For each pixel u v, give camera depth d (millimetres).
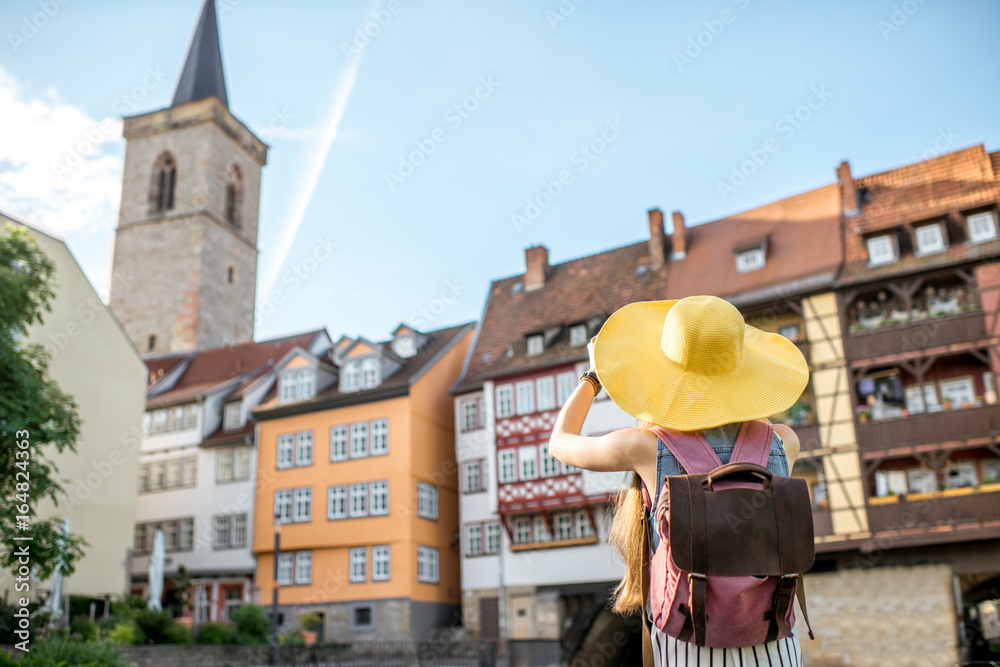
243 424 38344
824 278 26875
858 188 30281
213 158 59031
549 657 15344
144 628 22906
